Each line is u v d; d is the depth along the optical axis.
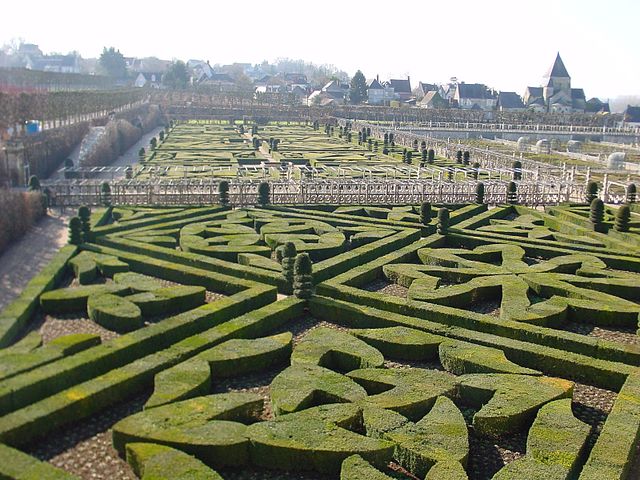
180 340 21.17
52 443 15.17
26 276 28.83
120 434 14.79
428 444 14.85
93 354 18.53
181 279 27.69
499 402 16.86
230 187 48.09
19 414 15.25
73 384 17.55
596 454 14.41
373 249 31.50
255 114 140.38
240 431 15.18
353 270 28.42
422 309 23.69
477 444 15.97
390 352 21.08
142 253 31.12
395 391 17.58
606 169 65.81
